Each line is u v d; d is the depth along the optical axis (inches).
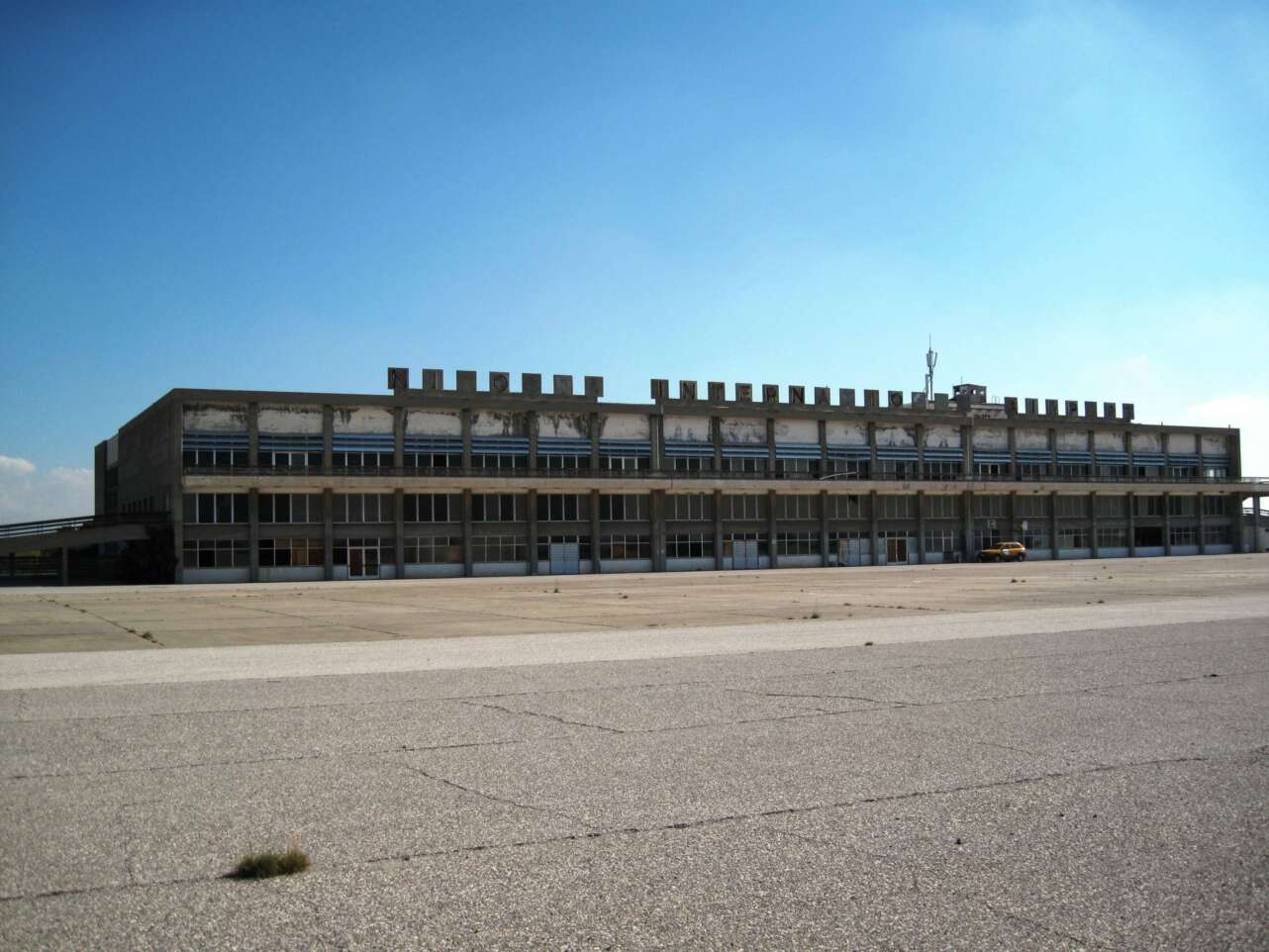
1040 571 2834.6
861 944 227.5
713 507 3607.3
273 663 772.6
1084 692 581.3
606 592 2048.5
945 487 3892.7
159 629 1143.6
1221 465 4677.7
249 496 3004.4
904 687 606.9
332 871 276.2
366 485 3070.9
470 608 1545.3
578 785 369.1
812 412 3782.0
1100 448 4370.1
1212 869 273.7
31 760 415.2
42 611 1540.4
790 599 1668.3
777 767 395.5
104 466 4434.1
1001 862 280.4
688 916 243.8
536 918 243.0
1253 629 962.1
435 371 3284.9
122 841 302.7
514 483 3250.5
